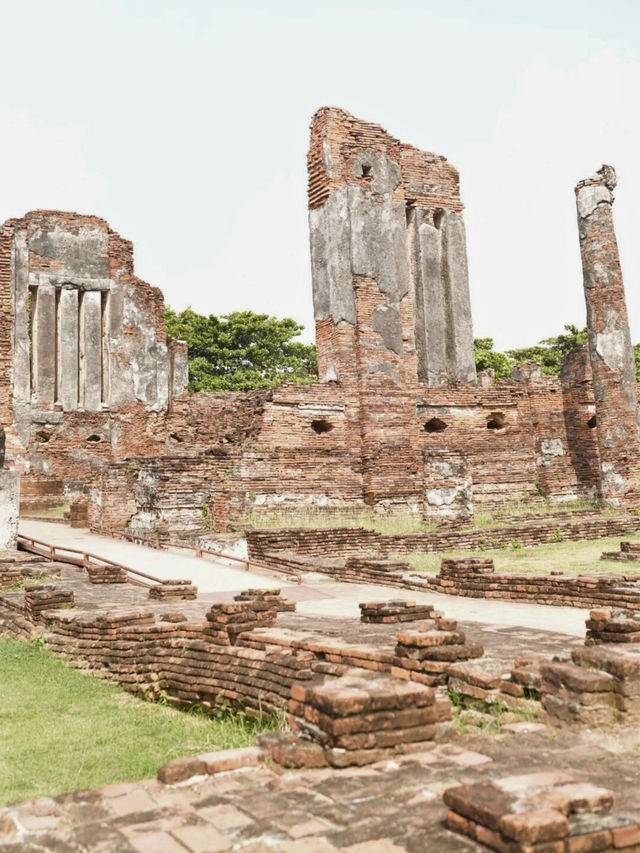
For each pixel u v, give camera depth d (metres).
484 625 9.58
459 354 33.06
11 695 8.28
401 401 28.22
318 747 4.80
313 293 29.03
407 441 28.03
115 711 7.79
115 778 5.67
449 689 6.50
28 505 29.48
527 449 29.67
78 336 36.47
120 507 22.38
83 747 6.48
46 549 18.72
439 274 33.09
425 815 3.94
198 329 51.91
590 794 3.67
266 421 26.00
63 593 11.23
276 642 7.64
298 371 55.38
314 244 29.22
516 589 12.66
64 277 36.12
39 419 34.88
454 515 23.62
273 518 23.25
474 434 29.88
